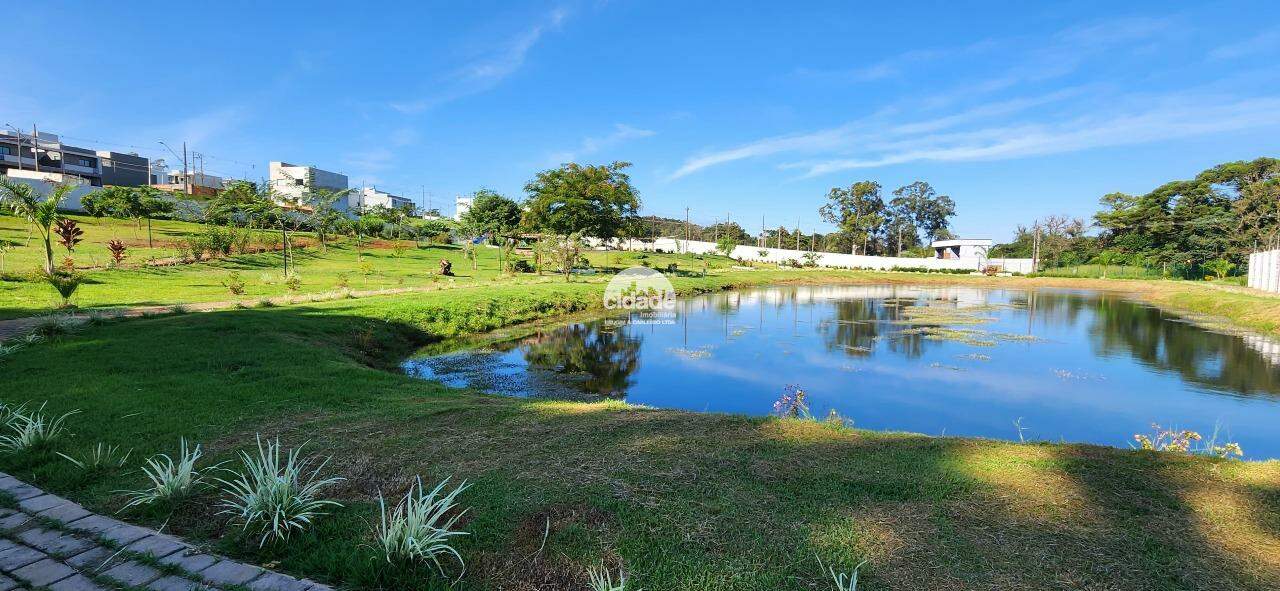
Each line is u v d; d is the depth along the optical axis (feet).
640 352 45.50
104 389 20.42
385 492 11.78
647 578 8.45
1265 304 68.64
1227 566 8.64
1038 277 173.27
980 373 38.86
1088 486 11.62
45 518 10.53
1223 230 151.84
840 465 12.94
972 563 8.73
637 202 138.92
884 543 9.33
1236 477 12.04
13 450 13.93
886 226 270.26
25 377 22.21
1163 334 58.29
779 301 94.38
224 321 37.68
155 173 213.46
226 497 11.50
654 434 15.46
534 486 11.67
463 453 13.85
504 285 80.69
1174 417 28.89
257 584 8.46
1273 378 37.78
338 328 42.11
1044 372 39.37
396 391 23.02
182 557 9.21
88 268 68.59
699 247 217.36
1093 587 8.10
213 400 19.57
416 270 105.19
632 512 10.44
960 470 12.60
